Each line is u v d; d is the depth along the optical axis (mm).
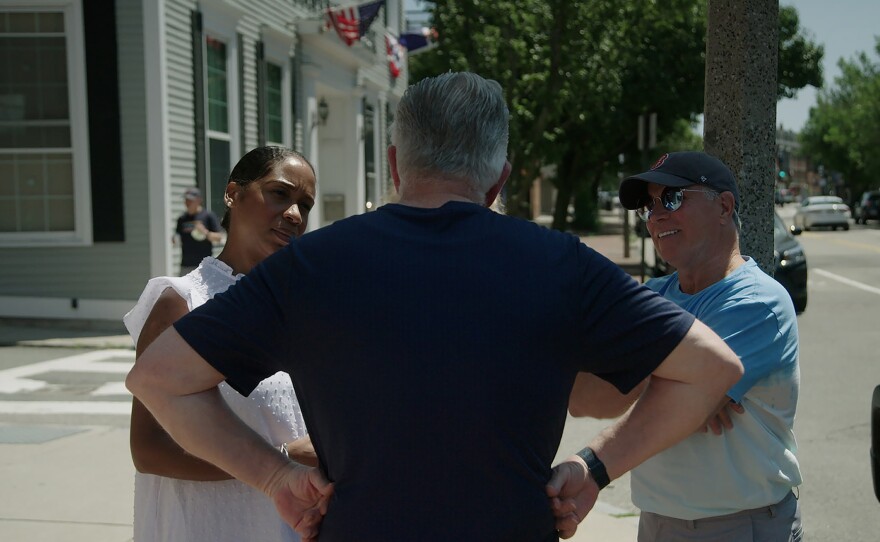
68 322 11469
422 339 1647
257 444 1774
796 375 2564
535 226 1812
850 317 13344
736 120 3672
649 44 29625
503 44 17938
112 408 7586
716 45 3715
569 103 19891
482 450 1639
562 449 6535
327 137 19016
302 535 1756
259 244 2631
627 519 5145
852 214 62906
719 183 2641
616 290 1746
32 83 11453
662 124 33719
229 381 1730
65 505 5223
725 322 2484
